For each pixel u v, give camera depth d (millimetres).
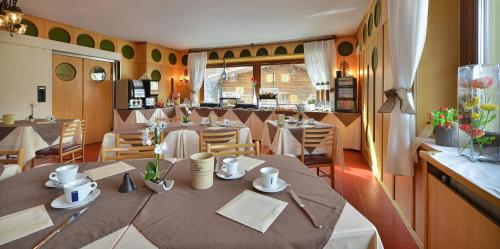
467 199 1256
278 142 3084
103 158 1758
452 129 1801
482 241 1092
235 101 6805
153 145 1882
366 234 783
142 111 6102
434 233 1590
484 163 1398
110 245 719
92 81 5898
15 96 4488
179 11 4367
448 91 2117
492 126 1443
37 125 3186
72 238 747
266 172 1173
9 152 1594
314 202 981
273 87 6867
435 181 1571
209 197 1026
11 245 714
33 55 4688
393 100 2188
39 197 1024
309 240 748
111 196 1034
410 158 2107
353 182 3410
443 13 2088
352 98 5367
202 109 6672
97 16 4672
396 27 2217
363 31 4781
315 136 2936
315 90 6336
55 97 5250
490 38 1786
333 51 5832
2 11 2695
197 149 3070
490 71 1412
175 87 7738
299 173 1331
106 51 5902
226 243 723
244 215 875
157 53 7062
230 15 4547
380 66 3311
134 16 4645
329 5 4062
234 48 7035
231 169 1274
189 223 825
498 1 1703
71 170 1139
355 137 5316
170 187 1109
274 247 720
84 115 5766
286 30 5465
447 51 2098
